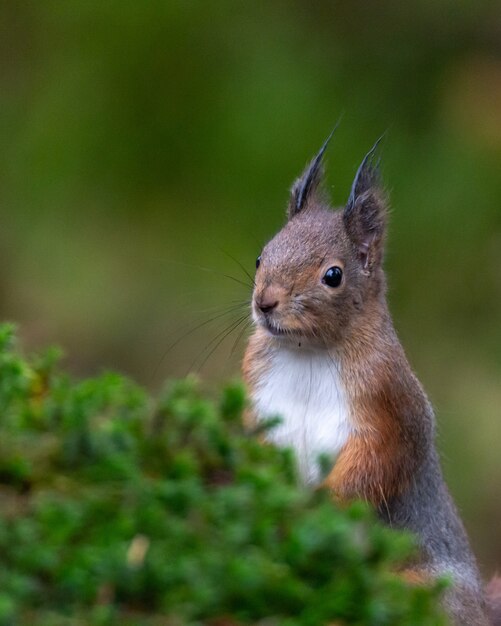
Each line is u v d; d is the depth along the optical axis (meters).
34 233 16.48
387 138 16.47
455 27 17.03
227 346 15.48
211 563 4.05
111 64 16.88
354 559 4.20
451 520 8.57
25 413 4.60
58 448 4.39
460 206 16.25
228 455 4.67
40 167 16.64
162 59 16.84
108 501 4.21
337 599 4.10
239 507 4.30
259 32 17.06
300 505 4.47
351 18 17.30
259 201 16.34
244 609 4.06
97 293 16.11
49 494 4.23
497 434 14.98
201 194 16.53
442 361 15.81
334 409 8.16
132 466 4.37
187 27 16.94
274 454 4.93
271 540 4.22
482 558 14.18
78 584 3.93
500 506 14.51
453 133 16.52
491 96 16.67
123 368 15.76
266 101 16.61
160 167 16.62
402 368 8.34
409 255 16.27
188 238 16.34
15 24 17.12
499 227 16.28
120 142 16.69
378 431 8.09
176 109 16.73
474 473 14.74
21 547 3.99
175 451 4.58
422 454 8.38
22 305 16.22
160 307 15.98
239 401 5.12
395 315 16.11
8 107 16.94
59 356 5.43
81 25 17.02
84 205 16.64
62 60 16.98
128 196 16.62
